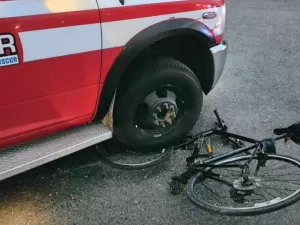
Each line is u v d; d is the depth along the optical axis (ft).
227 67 16.33
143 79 9.97
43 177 10.42
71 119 9.39
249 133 12.09
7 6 7.61
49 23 8.04
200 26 10.32
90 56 8.81
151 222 9.07
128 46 9.21
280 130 10.41
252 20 21.79
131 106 10.20
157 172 10.57
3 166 8.59
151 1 9.28
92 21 8.53
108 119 9.93
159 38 9.64
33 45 7.99
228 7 24.03
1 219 9.23
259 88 14.71
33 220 9.20
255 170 9.79
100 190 10.01
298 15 22.68
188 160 10.40
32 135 8.98
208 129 12.25
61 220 9.20
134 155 11.10
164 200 9.67
